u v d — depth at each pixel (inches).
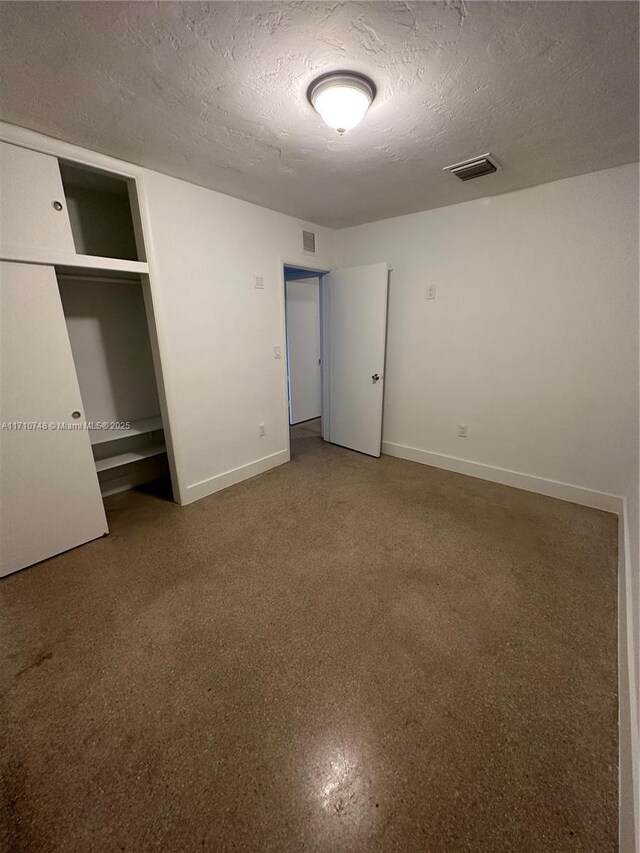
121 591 75.9
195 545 91.5
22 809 41.7
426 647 62.0
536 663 58.8
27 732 49.5
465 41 48.2
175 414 104.8
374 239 138.8
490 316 116.1
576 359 103.1
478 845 38.4
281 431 142.5
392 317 140.6
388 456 153.6
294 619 68.2
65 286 103.3
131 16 43.2
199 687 55.5
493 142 75.4
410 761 45.8
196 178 94.3
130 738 48.7
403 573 80.4
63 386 83.4
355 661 59.6
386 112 64.2
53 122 66.7
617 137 73.6
